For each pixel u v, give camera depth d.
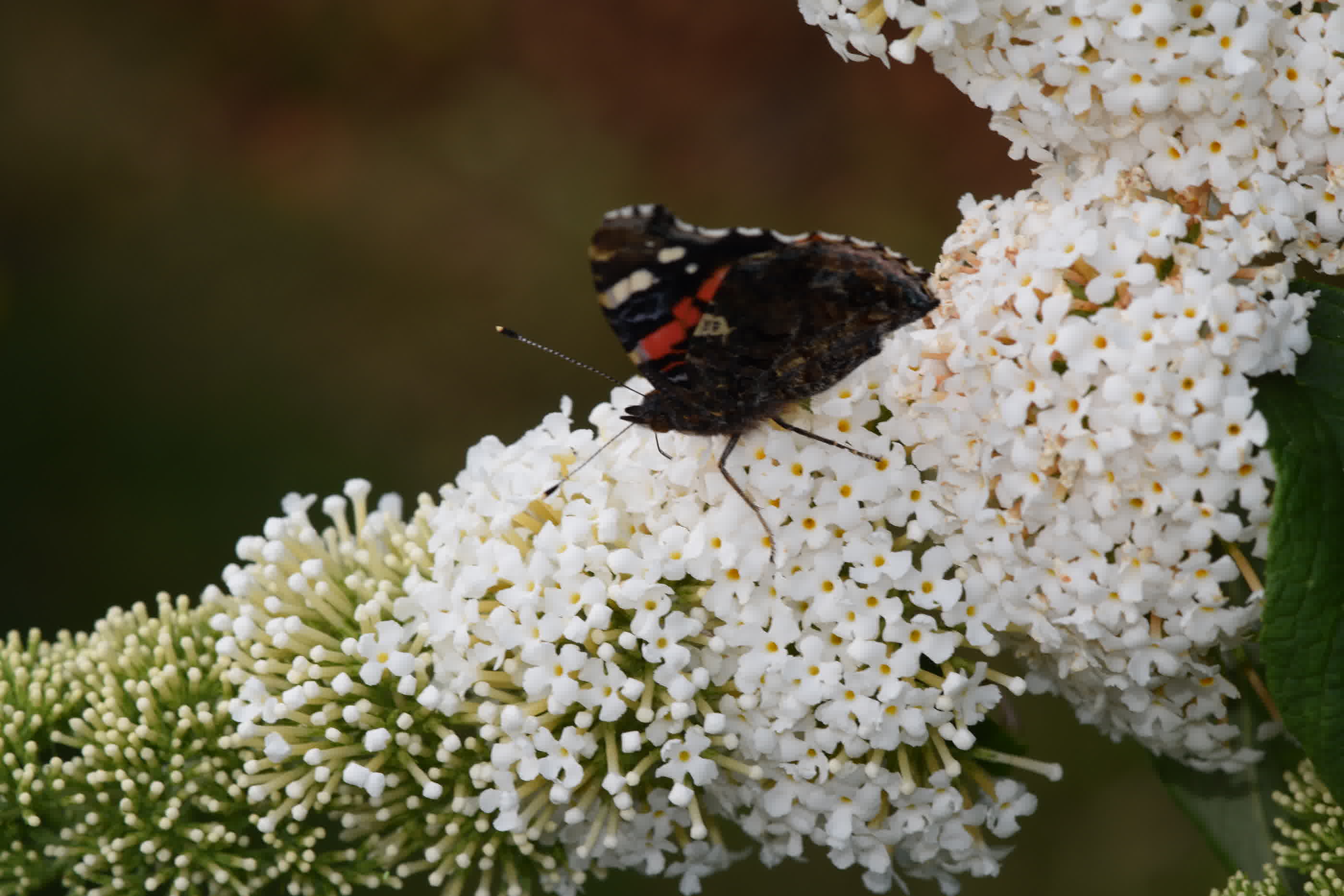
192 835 0.73
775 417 0.73
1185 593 0.72
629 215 0.73
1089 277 0.72
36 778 0.73
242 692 0.73
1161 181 0.72
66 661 0.74
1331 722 0.71
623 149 1.66
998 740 0.74
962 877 1.00
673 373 0.74
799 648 0.73
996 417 0.72
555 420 0.74
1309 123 0.72
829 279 0.73
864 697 0.72
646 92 1.70
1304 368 0.72
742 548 0.73
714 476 0.73
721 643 0.73
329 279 1.50
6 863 0.73
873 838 0.73
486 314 1.44
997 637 0.74
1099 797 1.02
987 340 0.72
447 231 1.55
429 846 0.74
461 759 0.73
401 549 0.74
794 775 0.73
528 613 0.72
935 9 0.72
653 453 0.73
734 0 1.72
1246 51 0.71
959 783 0.74
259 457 1.29
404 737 0.73
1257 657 0.74
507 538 0.73
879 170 1.60
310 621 0.74
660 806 0.73
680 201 1.61
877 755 0.73
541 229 1.56
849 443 0.73
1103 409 0.71
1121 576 0.72
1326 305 0.72
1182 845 0.98
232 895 0.74
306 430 1.32
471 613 0.73
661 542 0.73
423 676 0.73
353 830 0.74
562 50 1.74
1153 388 0.71
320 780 0.73
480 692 0.73
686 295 0.73
